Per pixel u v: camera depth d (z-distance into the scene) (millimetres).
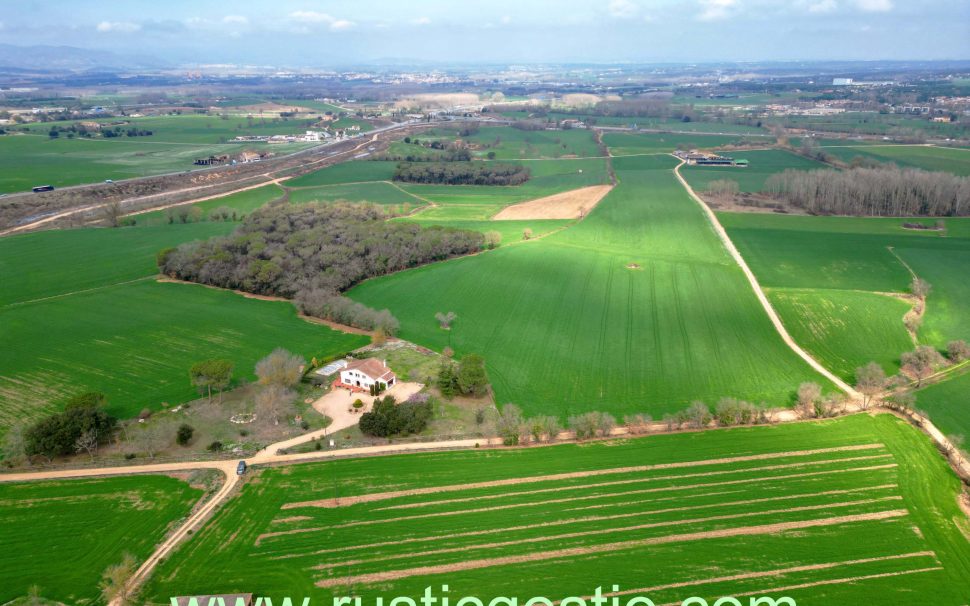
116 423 96375
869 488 85438
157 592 66812
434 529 77125
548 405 107500
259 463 89938
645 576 70062
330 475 87500
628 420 100750
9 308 141000
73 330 130500
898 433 98875
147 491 83000
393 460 91312
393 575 69750
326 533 76062
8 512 78500
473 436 98250
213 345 125812
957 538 76125
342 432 98438
